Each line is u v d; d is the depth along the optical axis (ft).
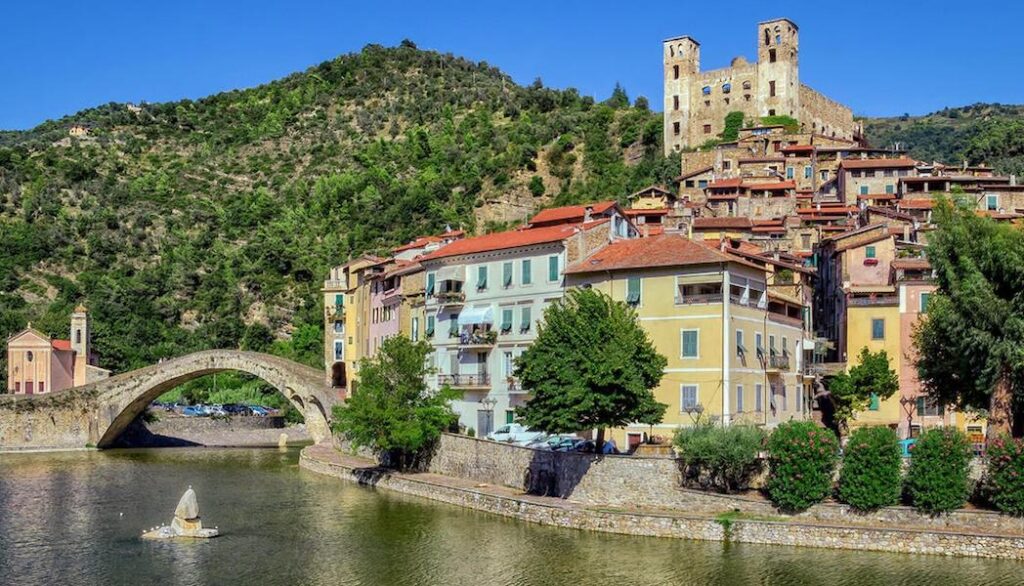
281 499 298.97
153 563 223.51
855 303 343.05
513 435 309.22
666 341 291.58
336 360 467.11
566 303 283.18
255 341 653.30
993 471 213.87
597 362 248.11
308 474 361.71
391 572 213.25
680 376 288.10
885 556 211.61
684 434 242.99
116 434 479.00
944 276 248.11
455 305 347.36
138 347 634.84
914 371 328.90
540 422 252.42
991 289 235.40
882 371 322.96
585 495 252.21
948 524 215.10
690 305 288.92
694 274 290.15
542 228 355.36
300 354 627.46
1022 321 226.38
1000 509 212.43
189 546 239.30
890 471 220.43
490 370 334.44
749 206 588.09
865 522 220.84
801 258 423.64
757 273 306.35
